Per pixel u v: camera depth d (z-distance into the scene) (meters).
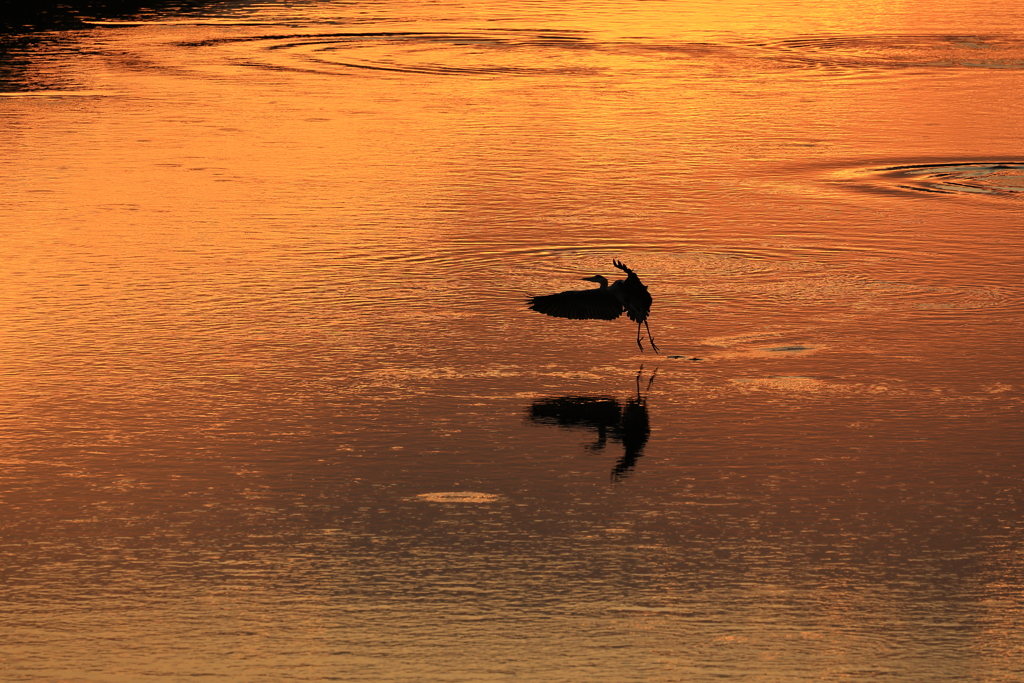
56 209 82.31
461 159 98.44
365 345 59.12
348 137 105.88
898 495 43.31
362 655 33.59
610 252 74.56
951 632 34.69
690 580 37.56
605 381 54.53
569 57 152.25
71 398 52.25
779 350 58.22
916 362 56.47
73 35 166.12
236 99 122.62
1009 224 80.31
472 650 33.81
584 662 33.25
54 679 32.53
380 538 40.31
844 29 178.88
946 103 123.81
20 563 38.66
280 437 48.47
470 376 55.22
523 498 43.25
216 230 78.06
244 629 34.91
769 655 33.53
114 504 42.75
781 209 84.19
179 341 59.34
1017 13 197.75
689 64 148.50
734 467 45.69
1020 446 47.38
